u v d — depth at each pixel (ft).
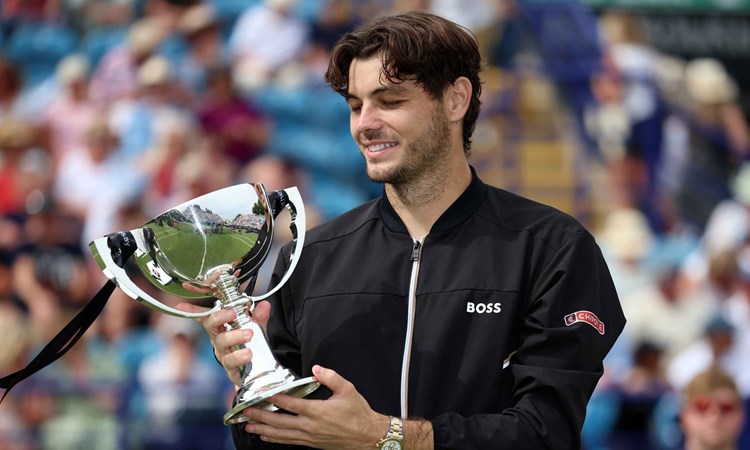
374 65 14.82
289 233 40.47
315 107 45.73
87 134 43.65
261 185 15.56
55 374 36.76
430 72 14.85
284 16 46.65
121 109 44.27
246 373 14.25
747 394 38.45
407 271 15.26
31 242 40.96
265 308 14.92
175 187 42.75
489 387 14.43
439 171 15.31
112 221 41.88
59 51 47.16
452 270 15.07
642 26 47.42
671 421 36.81
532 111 45.96
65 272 40.78
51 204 42.11
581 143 45.75
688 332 39.65
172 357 37.22
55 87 46.03
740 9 47.47
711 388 27.12
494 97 45.75
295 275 15.85
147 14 47.83
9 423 35.17
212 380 36.96
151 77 44.52
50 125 44.32
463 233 15.35
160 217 15.03
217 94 44.73
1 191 42.22
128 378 36.65
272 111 45.24
